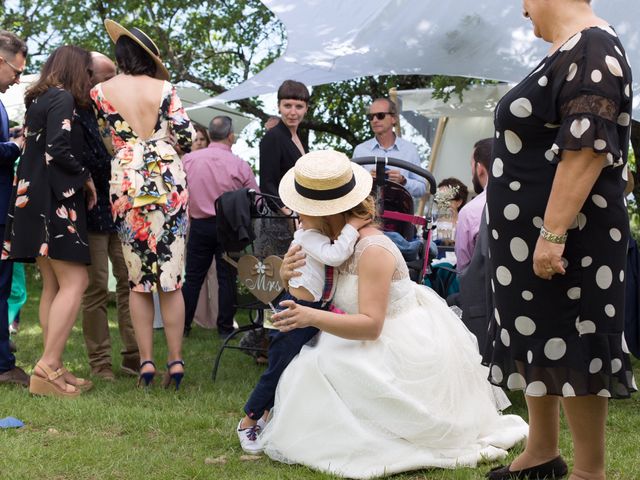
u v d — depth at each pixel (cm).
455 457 321
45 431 368
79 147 454
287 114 555
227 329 677
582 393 255
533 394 261
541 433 296
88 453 331
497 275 271
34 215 433
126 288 509
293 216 475
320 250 313
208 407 414
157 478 306
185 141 461
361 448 310
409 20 540
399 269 328
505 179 266
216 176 656
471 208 459
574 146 240
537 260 252
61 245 432
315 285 316
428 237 443
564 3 260
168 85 464
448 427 317
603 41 247
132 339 509
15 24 1311
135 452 337
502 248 268
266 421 354
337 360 316
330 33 568
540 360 260
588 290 254
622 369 255
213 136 670
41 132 436
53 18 1259
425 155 935
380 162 434
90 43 1239
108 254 509
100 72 500
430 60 575
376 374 312
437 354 322
